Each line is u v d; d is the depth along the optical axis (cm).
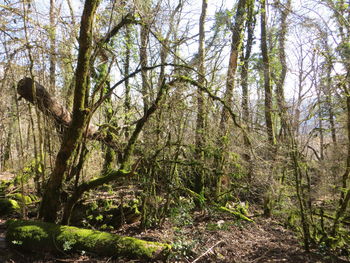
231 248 516
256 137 673
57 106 571
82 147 490
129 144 507
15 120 704
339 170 548
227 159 645
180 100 547
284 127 584
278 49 692
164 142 586
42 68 600
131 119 679
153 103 507
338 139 574
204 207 639
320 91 520
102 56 588
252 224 663
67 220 486
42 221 486
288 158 589
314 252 509
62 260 424
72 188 567
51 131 595
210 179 691
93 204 581
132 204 602
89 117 475
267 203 711
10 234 446
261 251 513
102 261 425
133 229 576
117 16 630
